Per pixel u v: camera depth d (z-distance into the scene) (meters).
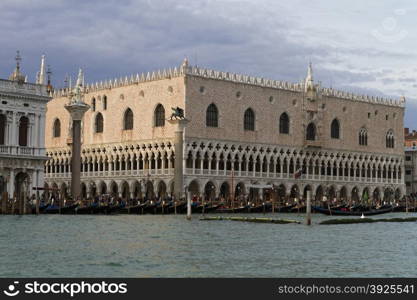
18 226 72.00
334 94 155.50
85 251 50.84
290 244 58.72
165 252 51.03
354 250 55.09
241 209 113.06
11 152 99.12
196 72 131.12
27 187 101.44
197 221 86.50
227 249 53.78
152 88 135.62
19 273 40.66
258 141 140.62
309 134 151.12
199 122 131.00
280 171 145.00
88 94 149.62
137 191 137.62
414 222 97.31
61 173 153.00
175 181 121.94
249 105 139.50
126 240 59.25
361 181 161.12
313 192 150.38
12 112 99.88
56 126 155.88
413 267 45.47
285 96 146.12
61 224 76.19
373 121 164.75
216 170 133.12
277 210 118.19
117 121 142.62
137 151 137.50
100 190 144.50
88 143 148.12
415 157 188.75
